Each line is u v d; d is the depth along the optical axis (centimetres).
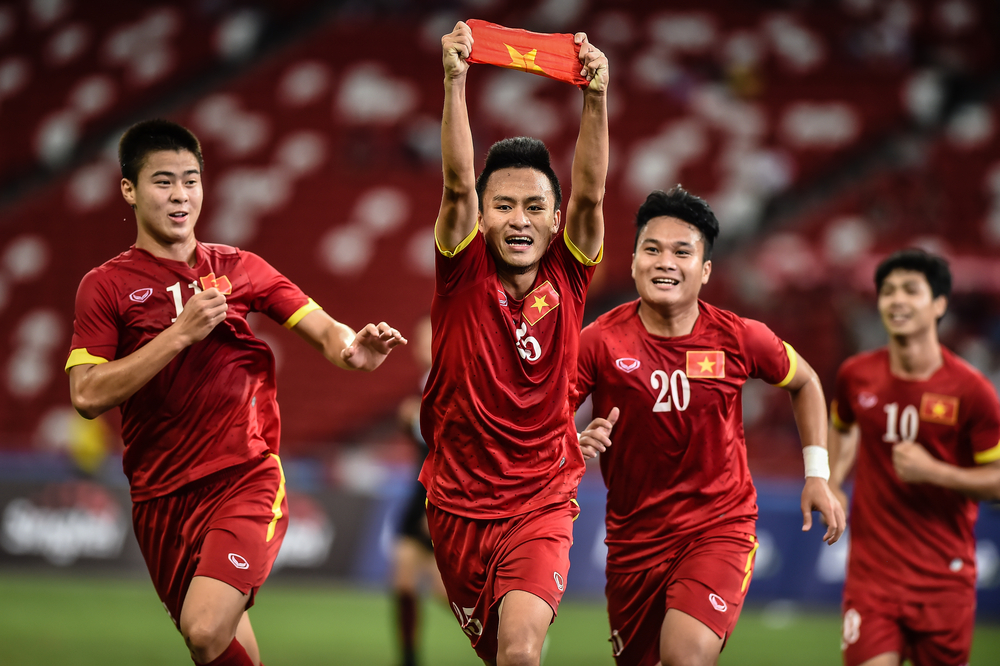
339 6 7350
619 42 6619
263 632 2594
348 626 2709
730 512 1375
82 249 5962
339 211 5831
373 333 1280
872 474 1608
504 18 6875
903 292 1589
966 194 5666
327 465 3566
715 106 6172
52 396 5259
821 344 4644
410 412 2177
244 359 1333
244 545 1256
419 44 6806
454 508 1267
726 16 6744
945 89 6288
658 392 1373
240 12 7375
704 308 1412
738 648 2523
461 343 1258
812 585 3109
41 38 7388
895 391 1603
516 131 5984
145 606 2902
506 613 1175
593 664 2331
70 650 2297
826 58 6444
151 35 7306
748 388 4291
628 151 5925
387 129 6206
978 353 4488
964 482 1495
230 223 5794
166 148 1292
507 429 1249
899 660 1523
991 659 2419
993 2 6694
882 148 5978
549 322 1273
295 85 6619
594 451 1319
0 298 5778
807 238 5403
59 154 6719
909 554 1549
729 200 5559
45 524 3403
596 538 3219
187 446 1291
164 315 1299
